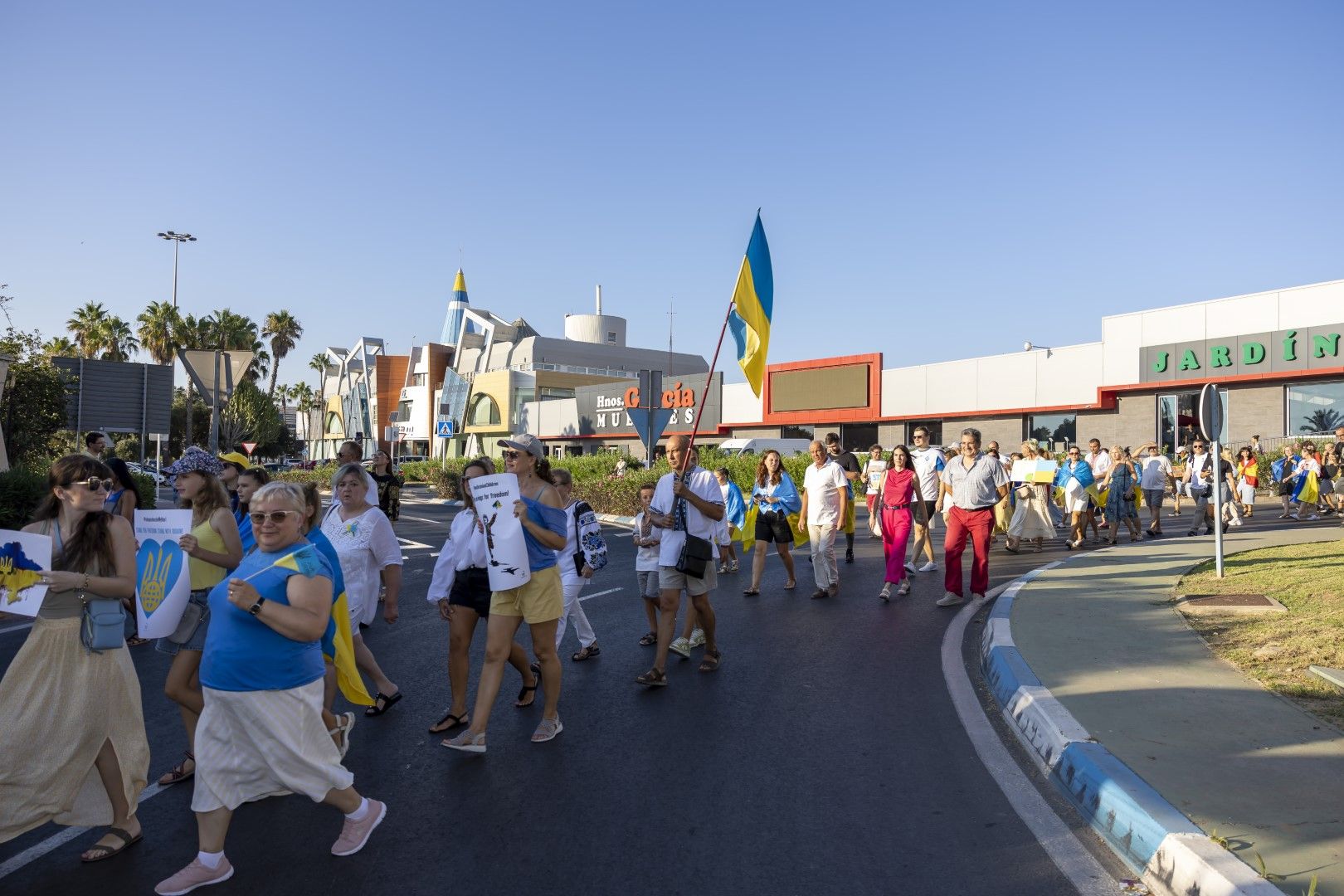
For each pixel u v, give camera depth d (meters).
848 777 4.71
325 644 4.30
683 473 6.59
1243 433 24.88
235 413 62.44
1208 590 9.06
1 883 3.61
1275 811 3.73
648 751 5.15
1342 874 3.19
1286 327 23.59
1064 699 5.36
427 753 5.12
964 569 12.73
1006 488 9.80
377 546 6.00
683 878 3.60
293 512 3.58
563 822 4.15
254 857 3.81
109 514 3.80
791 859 3.76
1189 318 25.47
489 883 3.57
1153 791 3.93
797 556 14.50
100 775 3.88
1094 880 3.56
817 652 7.62
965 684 6.57
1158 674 5.96
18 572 3.56
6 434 18.62
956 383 30.78
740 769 4.84
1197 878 3.26
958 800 4.39
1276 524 17.25
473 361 64.25
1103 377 27.16
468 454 58.25
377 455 10.23
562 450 49.78
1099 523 18.81
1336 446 18.61
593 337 69.31
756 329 7.96
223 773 3.49
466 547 5.54
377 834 4.03
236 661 3.44
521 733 5.48
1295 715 5.01
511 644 5.54
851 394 34.06
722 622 8.94
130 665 3.95
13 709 3.64
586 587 11.34
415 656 7.61
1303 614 7.54
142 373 16.66
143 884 3.60
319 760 3.65
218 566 4.70
